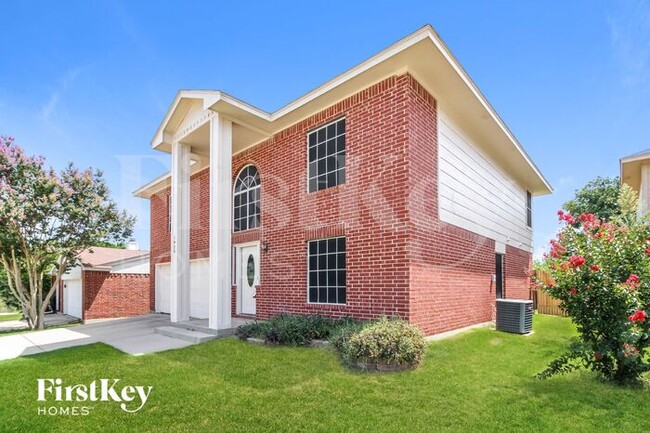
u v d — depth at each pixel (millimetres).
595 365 5070
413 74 7617
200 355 6602
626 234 5066
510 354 6508
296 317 8102
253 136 10367
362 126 8086
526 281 14562
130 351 7117
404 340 5559
